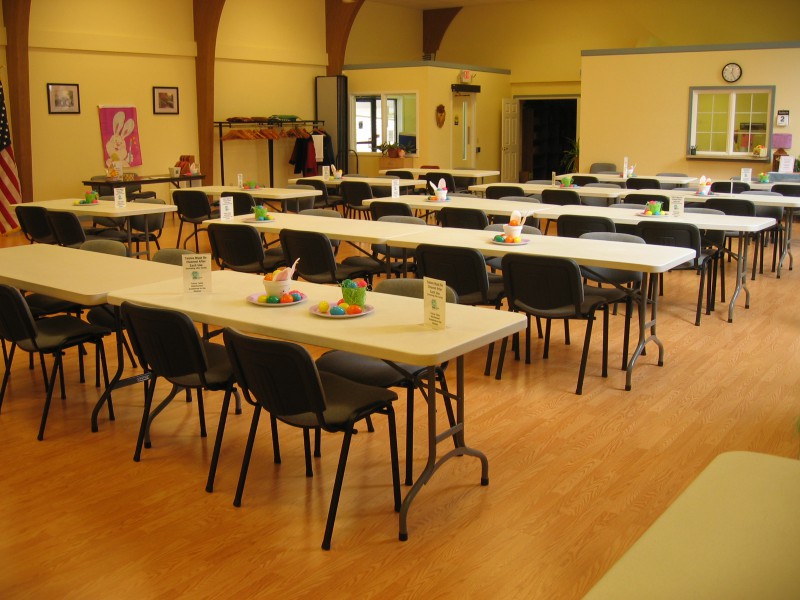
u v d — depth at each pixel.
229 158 13.38
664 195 7.93
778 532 1.53
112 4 11.26
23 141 10.24
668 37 15.15
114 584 2.70
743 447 3.72
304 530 3.04
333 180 10.52
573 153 16.59
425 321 3.12
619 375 4.76
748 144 12.47
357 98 15.32
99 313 4.52
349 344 2.95
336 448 3.77
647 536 1.52
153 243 9.70
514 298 4.55
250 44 13.47
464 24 17.12
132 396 4.49
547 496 3.28
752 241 8.74
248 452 3.21
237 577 2.73
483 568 2.77
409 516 3.12
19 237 9.97
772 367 4.88
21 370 4.93
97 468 3.59
